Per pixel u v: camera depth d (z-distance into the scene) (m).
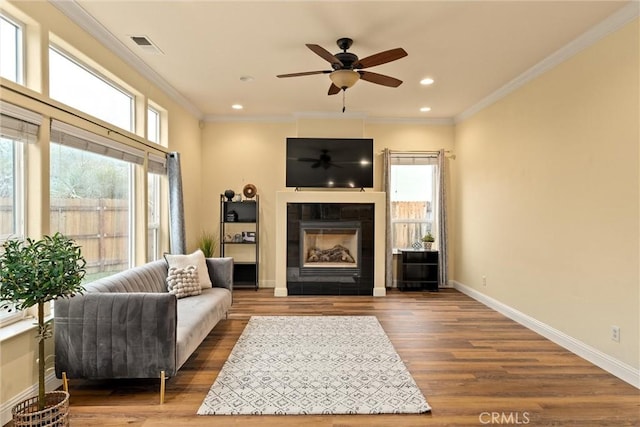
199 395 2.54
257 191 6.12
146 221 3.98
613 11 2.76
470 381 2.75
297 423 2.21
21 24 2.43
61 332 2.47
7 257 1.94
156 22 2.97
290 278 5.61
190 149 5.50
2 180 2.31
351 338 3.66
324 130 5.83
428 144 6.16
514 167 4.33
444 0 2.64
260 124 6.11
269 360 3.11
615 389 2.64
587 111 3.16
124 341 2.48
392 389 2.61
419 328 3.99
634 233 2.71
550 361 3.12
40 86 2.46
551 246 3.65
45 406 2.07
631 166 2.73
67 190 2.93
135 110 3.93
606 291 2.96
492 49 3.44
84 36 2.92
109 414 2.29
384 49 3.45
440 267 6.11
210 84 4.48
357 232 5.63
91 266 3.25
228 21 2.95
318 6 2.72
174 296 2.53
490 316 4.46
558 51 3.46
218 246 6.13
